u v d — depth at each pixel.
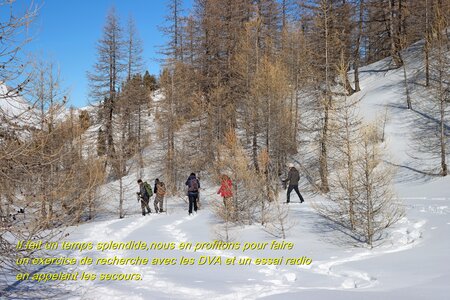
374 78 30.62
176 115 28.83
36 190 5.63
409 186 17.53
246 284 7.02
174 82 29.19
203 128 27.69
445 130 20.55
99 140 21.88
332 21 21.67
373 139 11.02
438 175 17.66
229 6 34.56
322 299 5.77
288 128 22.11
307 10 25.80
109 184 22.28
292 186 16.72
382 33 32.53
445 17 20.06
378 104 25.31
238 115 24.80
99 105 28.44
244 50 26.31
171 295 6.48
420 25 28.25
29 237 5.47
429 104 23.11
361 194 10.40
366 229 10.03
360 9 29.06
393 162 19.89
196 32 34.62
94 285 7.18
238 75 27.80
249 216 13.41
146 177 28.08
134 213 21.09
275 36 32.28
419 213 11.99
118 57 32.00
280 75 22.22
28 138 5.35
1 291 6.68
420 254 8.45
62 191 6.27
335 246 10.00
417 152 20.00
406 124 22.34
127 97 26.98
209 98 29.36
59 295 6.61
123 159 20.78
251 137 22.69
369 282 6.91
